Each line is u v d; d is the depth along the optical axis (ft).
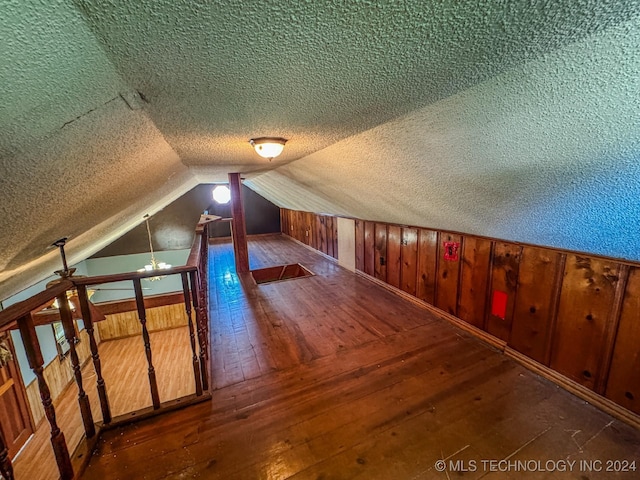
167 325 19.29
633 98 2.46
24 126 1.99
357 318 9.14
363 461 4.39
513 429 4.90
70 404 12.44
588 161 3.32
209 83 2.58
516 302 6.74
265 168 10.46
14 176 2.46
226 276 13.83
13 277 6.73
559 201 4.26
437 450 4.54
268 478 4.16
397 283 11.10
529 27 1.98
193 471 4.27
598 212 4.06
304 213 20.34
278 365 6.79
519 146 3.62
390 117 3.93
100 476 4.20
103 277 4.67
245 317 9.39
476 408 5.37
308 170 8.99
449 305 8.78
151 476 4.20
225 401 5.65
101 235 10.21
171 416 5.27
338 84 2.79
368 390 5.89
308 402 5.59
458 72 2.63
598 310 5.25
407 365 6.69
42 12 1.32
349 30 1.91
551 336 6.07
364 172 6.81
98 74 2.00
